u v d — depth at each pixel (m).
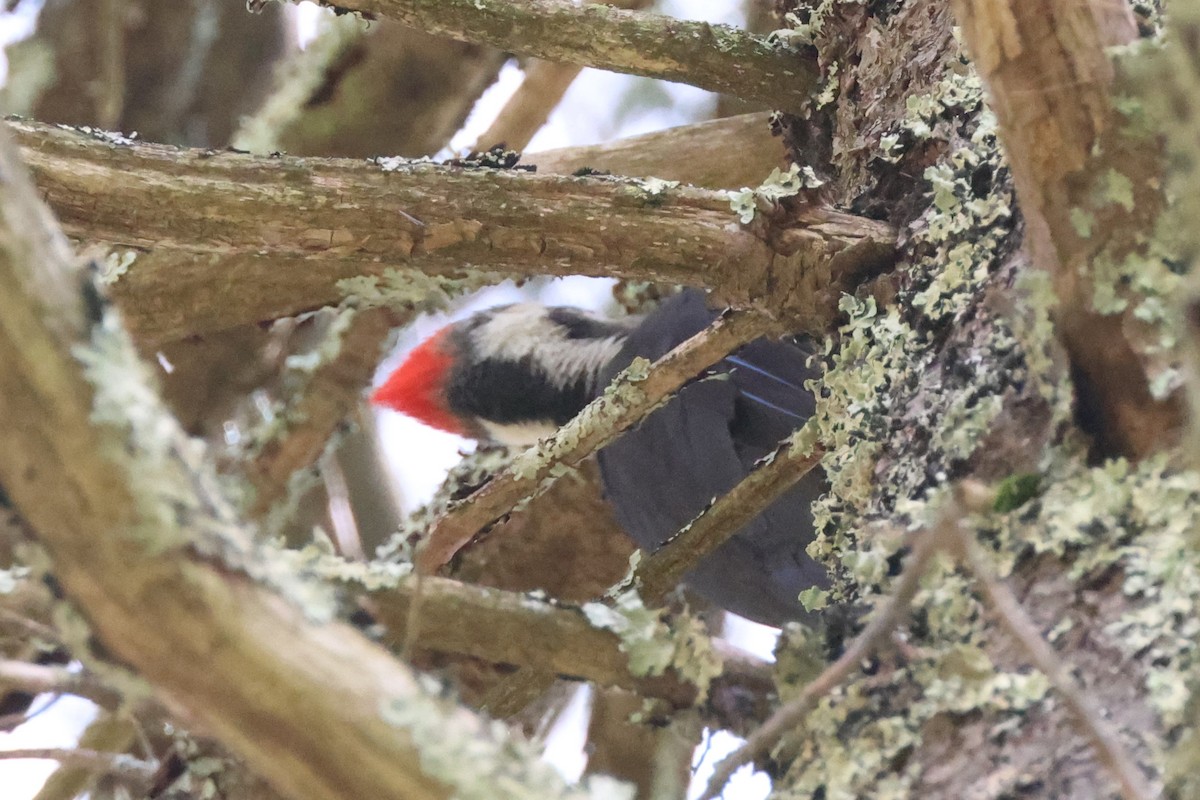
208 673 2.40
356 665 2.48
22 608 3.43
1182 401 3.08
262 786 4.55
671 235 4.23
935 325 3.90
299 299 6.85
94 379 2.29
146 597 2.35
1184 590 2.98
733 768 2.90
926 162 4.35
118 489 2.31
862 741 3.20
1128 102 2.96
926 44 4.83
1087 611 3.07
